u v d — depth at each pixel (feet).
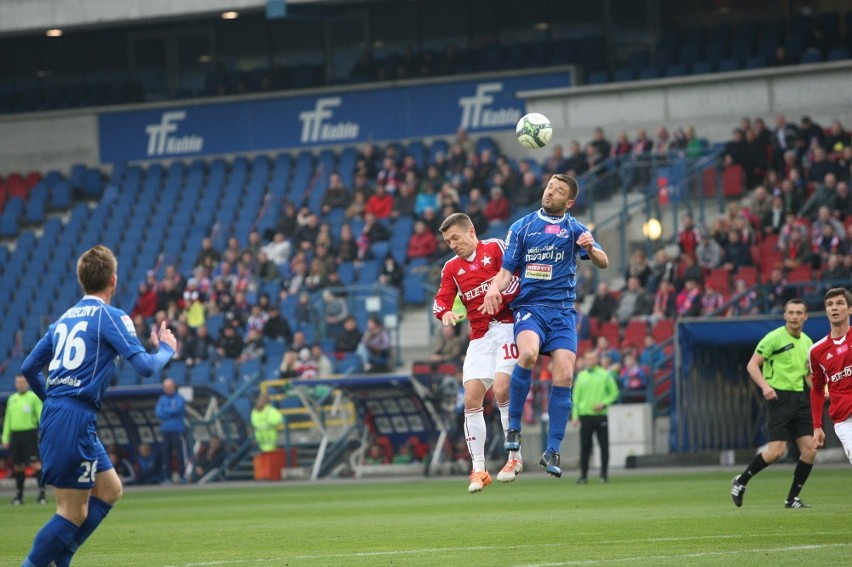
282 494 144.97
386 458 184.44
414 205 232.94
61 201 268.82
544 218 70.85
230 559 67.36
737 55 237.66
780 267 180.65
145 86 287.28
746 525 77.30
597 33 254.47
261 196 253.03
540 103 242.99
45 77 292.40
